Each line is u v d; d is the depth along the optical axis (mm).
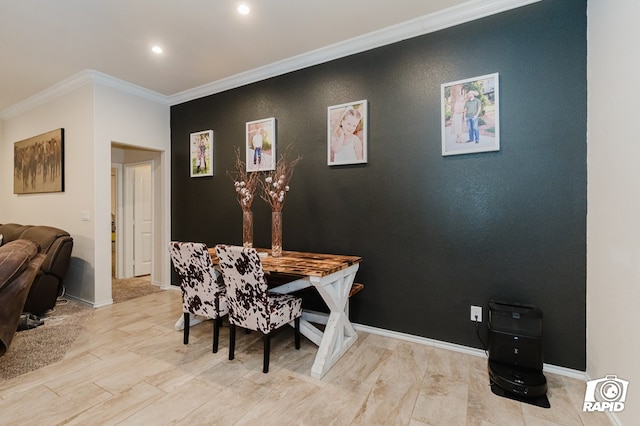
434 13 2482
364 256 2891
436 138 2576
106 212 3693
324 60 3094
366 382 2045
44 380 2049
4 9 2398
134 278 5082
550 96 2189
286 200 3328
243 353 2463
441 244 2564
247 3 2352
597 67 1926
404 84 2707
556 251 2176
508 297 2328
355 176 2936
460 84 2457
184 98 4180
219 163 3896
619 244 1627
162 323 3102
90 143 3609
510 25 2311
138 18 2533
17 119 4742
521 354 1979
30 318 3023
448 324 2537
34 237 3598
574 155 2119
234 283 2232
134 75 3621
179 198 4305
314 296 3213
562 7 2156
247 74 3539
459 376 2115
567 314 2145
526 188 2266
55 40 2869
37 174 4281
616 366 1645
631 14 1521
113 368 2211
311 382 2045
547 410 1759
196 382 2039
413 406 1797
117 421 1663
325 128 3100
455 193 2506
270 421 1671
